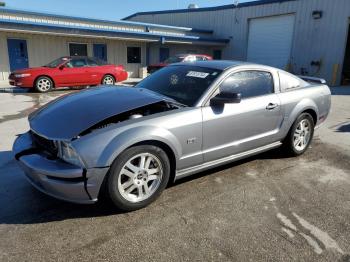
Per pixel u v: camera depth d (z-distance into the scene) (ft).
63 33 54.80
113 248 8.23
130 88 12.51
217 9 80.23
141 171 9.83
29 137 11.07
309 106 15.02
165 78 13.37
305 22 61.31
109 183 9.22
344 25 55.06
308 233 9.14
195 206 10.45
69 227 9.10
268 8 68.23
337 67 56.08
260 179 12.73
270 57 70.28
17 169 13.10
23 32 51.93
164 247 8.32
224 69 12.34
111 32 60.49
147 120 9.98
